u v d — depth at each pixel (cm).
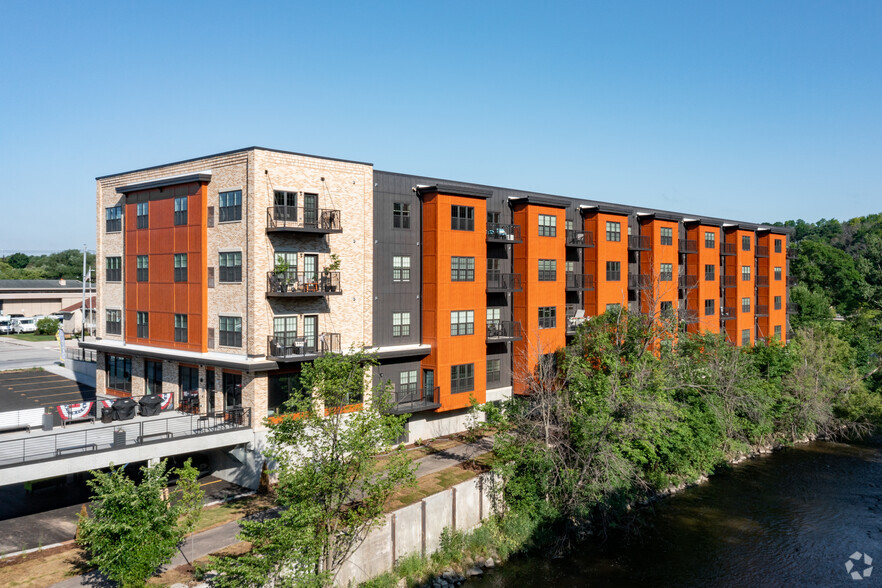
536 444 3369
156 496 2173
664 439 3916
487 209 4484
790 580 2945
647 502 3822
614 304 5081
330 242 3628
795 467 4591
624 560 3136
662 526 3534
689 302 6069
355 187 3734
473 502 3212
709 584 2914
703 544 3312
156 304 3969
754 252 6900
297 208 3478
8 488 3306
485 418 4106
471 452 3788
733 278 6562
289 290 3412
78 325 8575
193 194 3678
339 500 2381
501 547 3114
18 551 2489
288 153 3453
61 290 10694
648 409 3606
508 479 3397
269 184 3384
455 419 4225
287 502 2323
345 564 2552
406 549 2848
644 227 5647
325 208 3597
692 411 4353
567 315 5009
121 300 4275
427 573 2844
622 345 4103
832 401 5538
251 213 3338
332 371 2434
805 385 5231
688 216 6250
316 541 2231
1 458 2673
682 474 4203
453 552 2997
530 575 2969
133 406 3488
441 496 3039
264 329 3359
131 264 4175
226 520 2814
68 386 5359
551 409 3569
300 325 3519
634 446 3669
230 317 3491
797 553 3212
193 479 2380
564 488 3369
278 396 3412
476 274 4184
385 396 2675
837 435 5472
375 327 3866
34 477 2627
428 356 4016
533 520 3300
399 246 3978
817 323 7356
